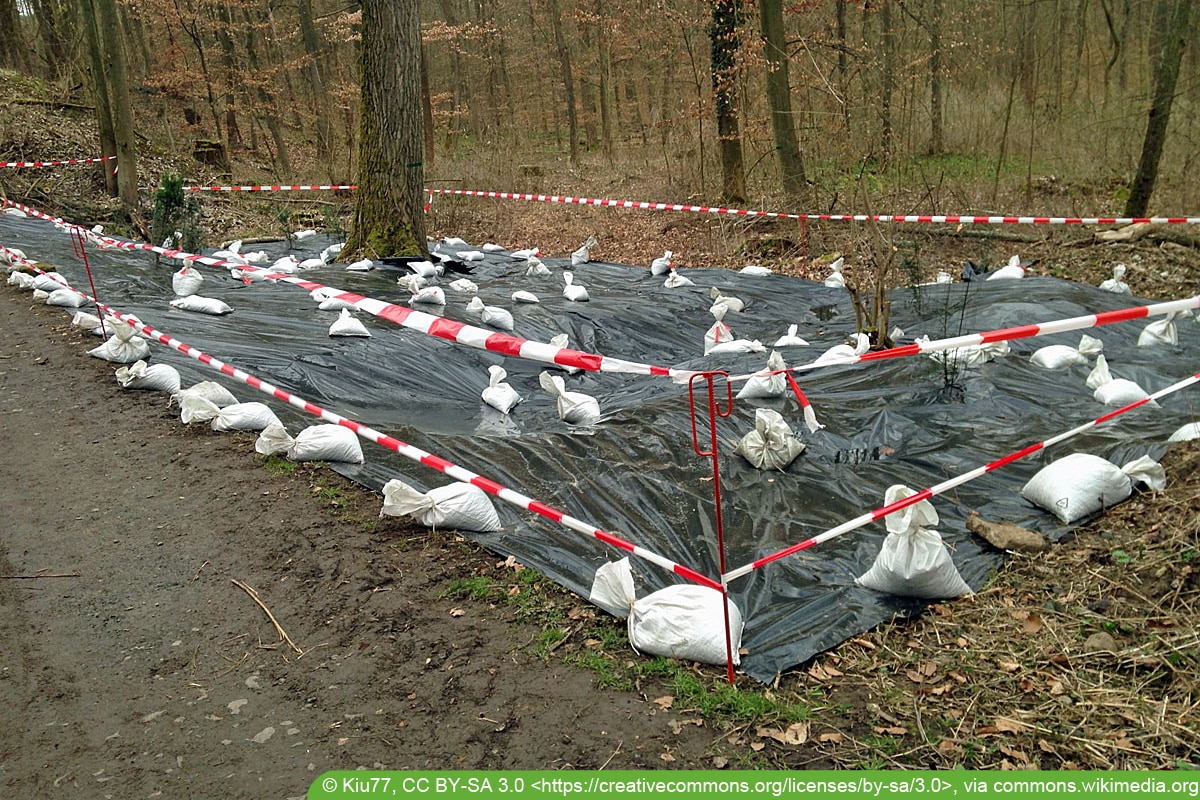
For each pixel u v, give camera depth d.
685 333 8.95
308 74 26.11
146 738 3.14
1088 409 5.97
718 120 14.06
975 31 14.80
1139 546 4.03
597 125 31.98
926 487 4.93
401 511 4.62
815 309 9.54
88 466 5.46
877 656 3.49
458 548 4.43
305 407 5.61
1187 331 7.73
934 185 12.66
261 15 23.98
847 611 3.73
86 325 8.18
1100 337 7.52
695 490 4.91
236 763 3.01
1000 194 12.95
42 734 3.17
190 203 12.63
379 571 4.21
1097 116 13.98
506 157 21.39
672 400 6.30
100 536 4.61
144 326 7.72
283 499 4.98
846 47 8.90
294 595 4.05
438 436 5.73
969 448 5.44
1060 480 4.50
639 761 2.94
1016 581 3.97
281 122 26.11
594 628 3.71
